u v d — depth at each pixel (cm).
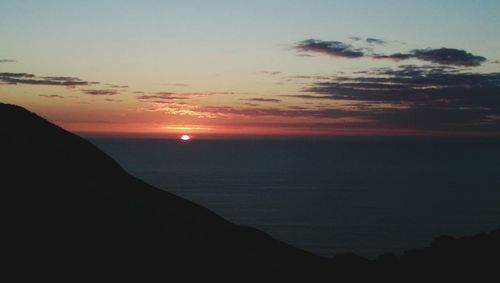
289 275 1691
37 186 1803
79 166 2200
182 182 16150
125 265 1466
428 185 16000
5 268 1296
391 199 12606
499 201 12112
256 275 1633
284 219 9669
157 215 1891
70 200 1769
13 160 1958
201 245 1750
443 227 8825
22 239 1448
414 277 1678
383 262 1880
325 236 8081
